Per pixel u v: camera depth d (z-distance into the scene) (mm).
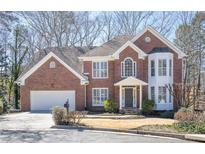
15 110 43688
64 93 41500
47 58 41875
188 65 55562
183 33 56562
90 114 37500
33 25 56375
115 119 32156
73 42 58438
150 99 39906
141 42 41344
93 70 41844
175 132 22125
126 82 39406
